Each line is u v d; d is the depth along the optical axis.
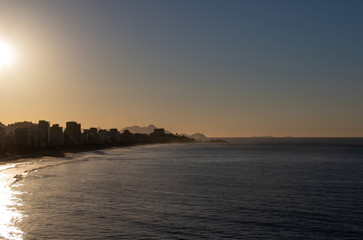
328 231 32.78
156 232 31.83
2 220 34.72
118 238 29.98
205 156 162.88
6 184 59.44
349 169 96.00
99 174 80.25
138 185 61.62
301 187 60.22
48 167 96.62
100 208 41.19
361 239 30.56
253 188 58.78
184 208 41.88
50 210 39.59
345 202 46.41
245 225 34.53
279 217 37.78
